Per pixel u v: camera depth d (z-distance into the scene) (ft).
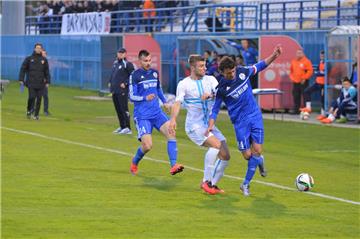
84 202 61.93
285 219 56.90
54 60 239.50
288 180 74.49
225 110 157.07
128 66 113.19
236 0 205.57
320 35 156.25
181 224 54.49
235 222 55.57
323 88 143.13
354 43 136.46
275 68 151.43
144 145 74.54
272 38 150.61
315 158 92.17
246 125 64.08
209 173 66.23
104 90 197.67
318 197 65.77
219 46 160.86
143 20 220.02
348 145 103.65
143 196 65.00
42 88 135.95
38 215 56.54
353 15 168.55
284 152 97.25
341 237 51.67
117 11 217.56
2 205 59.98
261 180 74.18
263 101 151.33
